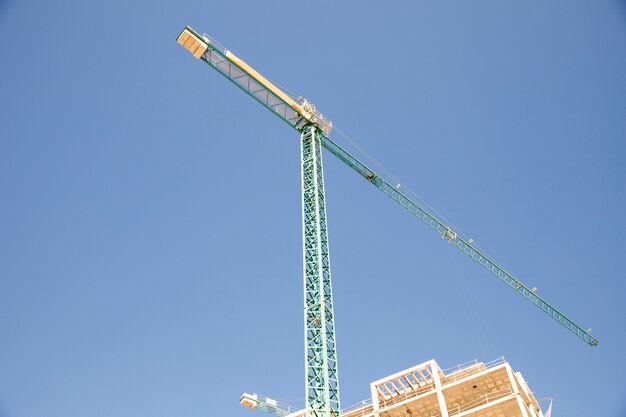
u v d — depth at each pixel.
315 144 68.81
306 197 63.00
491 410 61.59
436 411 67.38
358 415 71.12
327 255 57.50
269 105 70.94
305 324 51.19
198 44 68.75
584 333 96.94
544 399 72.81
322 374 47.72
